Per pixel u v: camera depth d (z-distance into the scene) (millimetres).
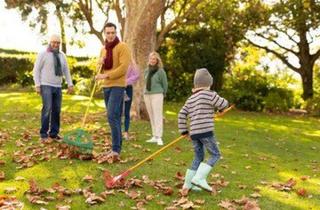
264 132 13344
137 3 13094
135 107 13039
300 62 23734
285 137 12727
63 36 24625
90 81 20078
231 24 21188
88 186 6105
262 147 10516
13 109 14766
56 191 5836
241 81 21781
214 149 5988
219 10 20734
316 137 13289
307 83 23703
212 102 5938
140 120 12883
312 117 19828
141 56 12984
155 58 9445
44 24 21219
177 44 21172
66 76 9039
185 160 8078
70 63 22625
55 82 8773
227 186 6547
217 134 11906
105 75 7453
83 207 5348
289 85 24938
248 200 5789
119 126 7613
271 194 6309
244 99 20625
